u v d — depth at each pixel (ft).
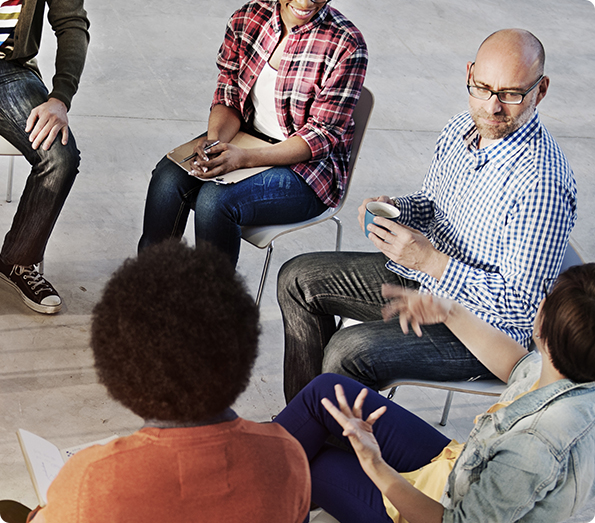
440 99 14.92
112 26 14.85
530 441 3.83
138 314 2.82
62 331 8.02
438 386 6.03
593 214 11.91
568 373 3.93
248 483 2.88
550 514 3.89
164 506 2.73
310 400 5.30
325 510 4.97
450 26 18.58
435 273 6.37
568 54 18.28
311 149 7.72
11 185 9.71
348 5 18.35
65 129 7.83
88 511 2.68
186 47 14.75
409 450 5.17
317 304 7.03
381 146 12.84
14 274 8.14
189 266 2.96
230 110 8.45
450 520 4.06
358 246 10.45
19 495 6.09
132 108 12.38
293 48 7.77
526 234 6.06
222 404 2.91
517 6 20.88
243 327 2.96
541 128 6.26
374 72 15.40
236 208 7.35
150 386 2.81
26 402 7.04
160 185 7.77
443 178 7.06
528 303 6.10
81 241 9.36
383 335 6.19
